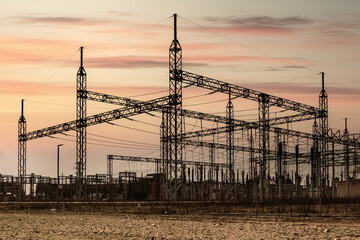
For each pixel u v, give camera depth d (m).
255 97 72.94
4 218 44.69
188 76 61.94
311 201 60.31
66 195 104.81
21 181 89.69
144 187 105.44
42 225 35.28
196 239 23.94
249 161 91.62
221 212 47.00
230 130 83.06
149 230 29.14
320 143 81.31
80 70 74.19
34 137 86.19
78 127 74.62
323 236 23.95
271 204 58.34
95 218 42.56
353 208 46.56
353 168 97.06
